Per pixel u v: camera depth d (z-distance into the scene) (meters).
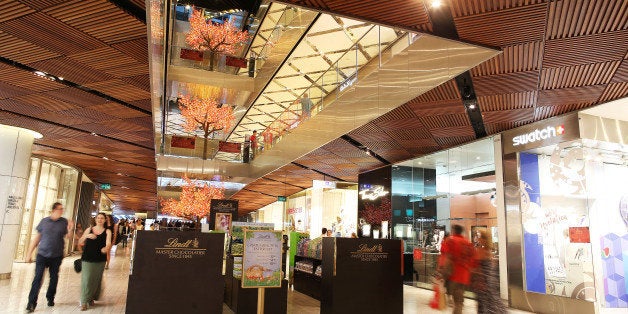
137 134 9.80
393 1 3.78
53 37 4.85
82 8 4.23
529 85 5.86
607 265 6.71
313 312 6.56
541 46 4.70
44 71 5.93
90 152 12.49
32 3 4.13
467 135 8.69
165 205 18.03
